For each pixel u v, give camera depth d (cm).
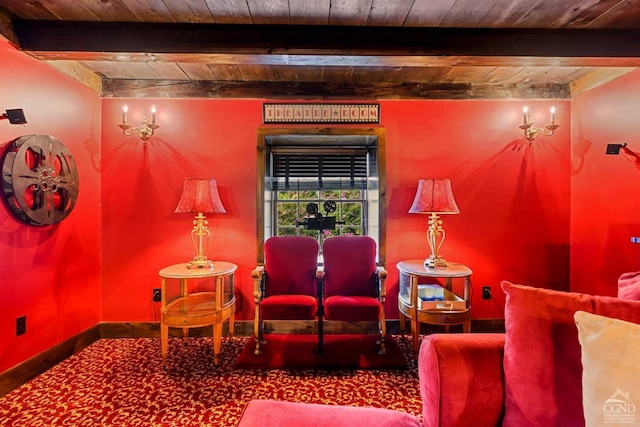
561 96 312
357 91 314
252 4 196
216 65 277
